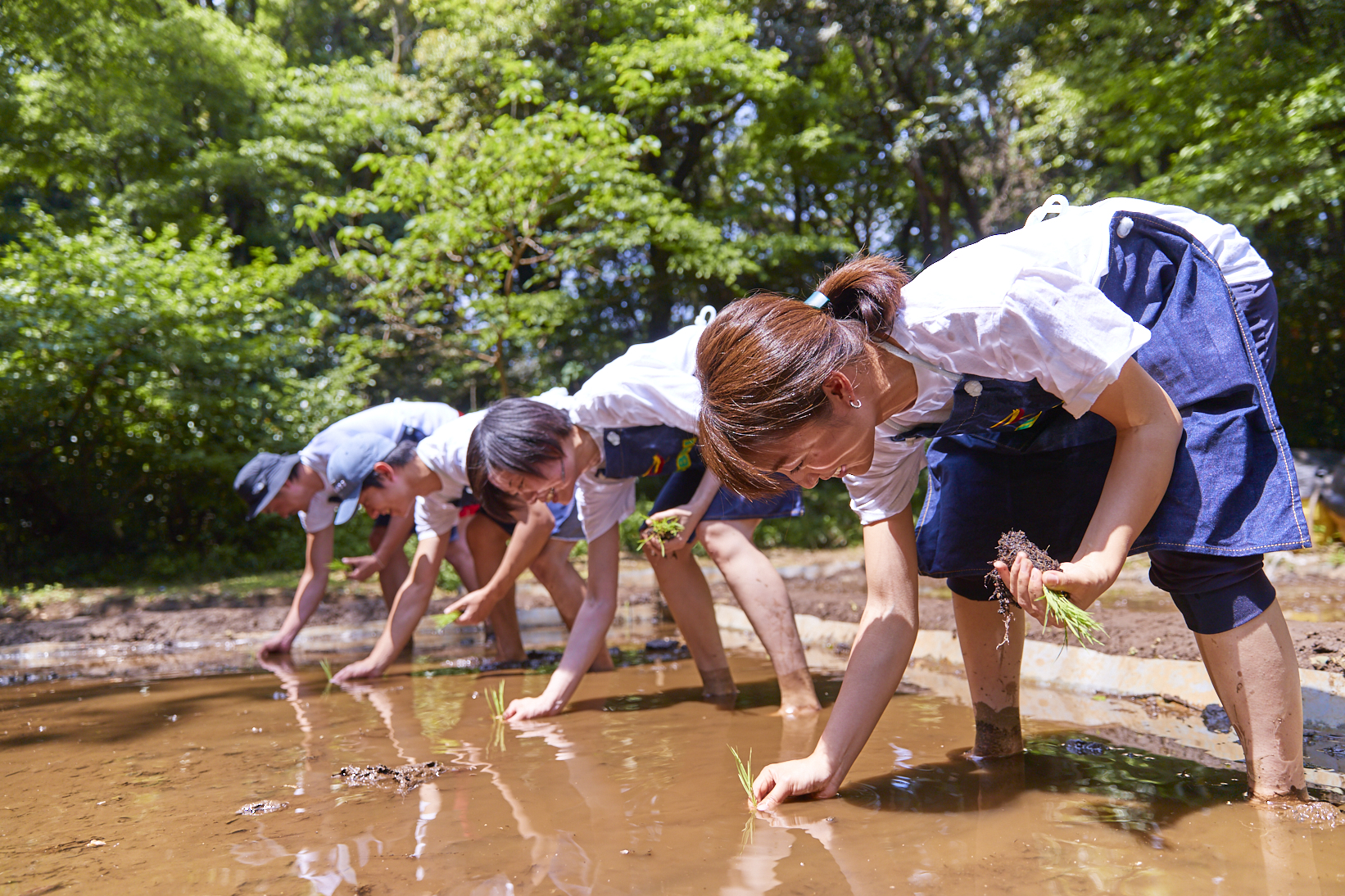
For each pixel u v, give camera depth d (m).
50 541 9.75
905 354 1.56
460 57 13.65
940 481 2.06
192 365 9.29
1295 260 12.66
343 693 3.63
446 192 9.41
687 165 14.62
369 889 1.49
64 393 9.05
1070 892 1.37
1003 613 2.14
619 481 3.15
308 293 14.95
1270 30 9.52
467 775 2.22
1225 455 1.62
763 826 1.74
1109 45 11.92
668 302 14.82
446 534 4.15
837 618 4.86
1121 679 3.03
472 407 15.43
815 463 1.52
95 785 2.32
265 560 9.87
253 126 14.34
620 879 1.49
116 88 12.48
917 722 2.63
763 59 12.97
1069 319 1.47
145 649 5.57
